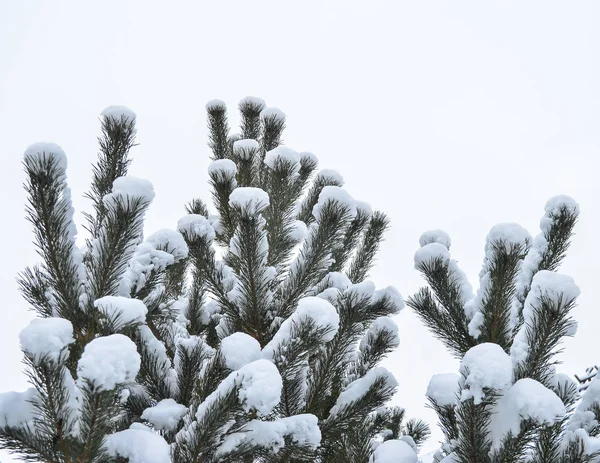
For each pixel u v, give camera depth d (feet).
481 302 10.39
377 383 10.48
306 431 7.58
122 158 11.20
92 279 8.82
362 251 15.83
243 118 19.93
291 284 11.24
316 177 14.97
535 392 6.89
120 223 8.70
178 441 7.22
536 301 8.19
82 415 6.15
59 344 6.00
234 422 7.00
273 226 11.99
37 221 8.57
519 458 7.48
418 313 11.28
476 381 6.79
